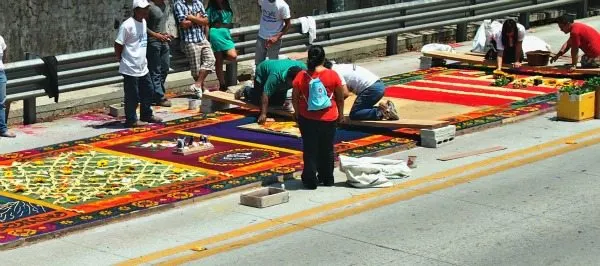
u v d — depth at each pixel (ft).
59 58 50.42
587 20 78.18
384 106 47.16
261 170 41.19
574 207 36.47
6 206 36.63
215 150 44.50
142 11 48.57
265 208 37.01
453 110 51.19
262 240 33.45
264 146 45.01
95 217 35.32
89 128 49.83
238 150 44.42
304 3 71.92
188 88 58.23
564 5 78.07
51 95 50.55
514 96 54.24
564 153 43.88
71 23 59.93
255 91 49.85
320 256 31.68
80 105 53.42
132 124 49.62
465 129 47.37
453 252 31.89
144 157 43.52
